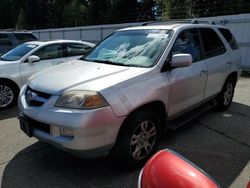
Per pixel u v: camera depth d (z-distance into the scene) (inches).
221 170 133.0
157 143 141.5
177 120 170.4
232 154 149.3
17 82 242.2
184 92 156.0
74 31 752.3
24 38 412.5
